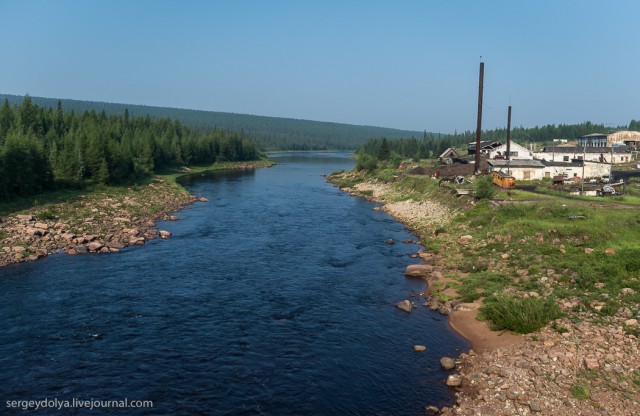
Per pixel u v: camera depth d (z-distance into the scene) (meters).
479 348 27.78
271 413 21.39
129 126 174.12
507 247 44.41
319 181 128.75
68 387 23.31
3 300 34.75
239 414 21.30
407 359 26.62
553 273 36.12
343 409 21.75
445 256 46.75
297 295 36.97
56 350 27.12
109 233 55.78
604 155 117.44
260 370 25.25
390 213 74.44
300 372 25.09
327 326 31.17
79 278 40.12
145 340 28.66
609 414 20.03
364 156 133.12
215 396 22.70
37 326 30.33
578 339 26.23
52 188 77.56
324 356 26.92
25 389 23.08
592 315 28.81
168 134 167.00
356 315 33.12
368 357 26.84
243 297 36.34
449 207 65.00
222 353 27.14
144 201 79.38
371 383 24.05
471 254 45.44
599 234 41.53
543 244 42.88
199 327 30.67
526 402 21.31
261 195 95.81
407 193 85.56
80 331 29.73
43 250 47.72
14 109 127.94
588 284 32.88
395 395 22.94
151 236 56.09
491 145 114.94
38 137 113.12
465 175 86.19
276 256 48.06
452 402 22.30
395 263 46.03
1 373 24.50
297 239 55.69
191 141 172.88
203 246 51.91
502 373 23.95
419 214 68.38
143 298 35.72
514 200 58.34
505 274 38.34
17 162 68.62
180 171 148.75
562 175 81.25
